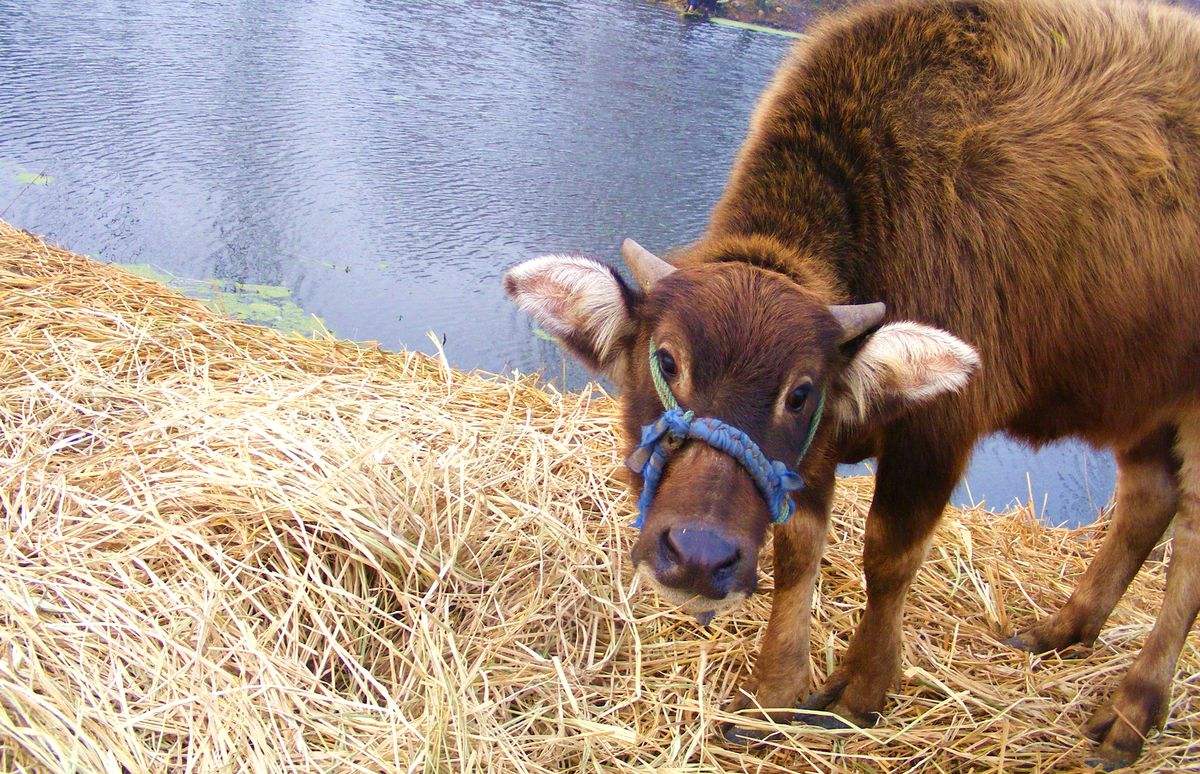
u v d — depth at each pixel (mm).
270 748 2113
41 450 2512
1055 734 2449
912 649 2594
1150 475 2621
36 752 2004
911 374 2139
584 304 2191
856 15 2480
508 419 2895
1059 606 2848
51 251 3326
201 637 2207
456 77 6457
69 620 2213
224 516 2400
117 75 5930
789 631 2383
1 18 6695
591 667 2387
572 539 2586
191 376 2787
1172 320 2434
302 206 4387
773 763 2303
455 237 4242
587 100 6102
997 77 2369
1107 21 2447
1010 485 4105
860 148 2330
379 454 2574
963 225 2305
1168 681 2465
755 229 2307
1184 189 2406
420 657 2307
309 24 7438
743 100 6340
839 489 3006
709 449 2018
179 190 4516
